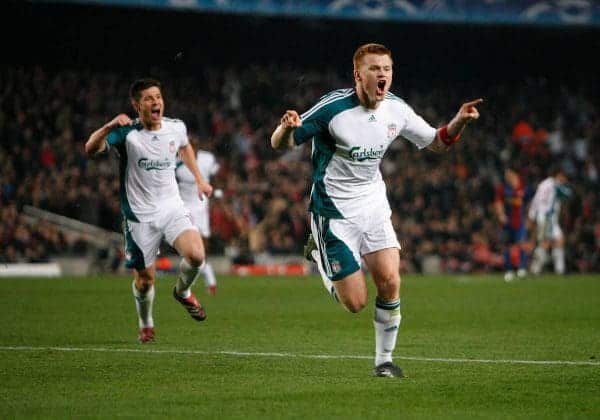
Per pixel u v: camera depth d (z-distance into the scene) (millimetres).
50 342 17531
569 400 11820
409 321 21891
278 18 62062
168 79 57156
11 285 32375
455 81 65500
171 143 17797
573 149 56719
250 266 44094
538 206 41031
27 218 43125
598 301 27391
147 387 12672
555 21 51281
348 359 15359
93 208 43531
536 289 32188
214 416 10789
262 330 19781
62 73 54562
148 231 17766
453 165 52875
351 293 13719
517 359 15477
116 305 25094
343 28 63281
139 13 60156
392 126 13695
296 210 45719
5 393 12219
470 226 47531
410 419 10656
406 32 63719
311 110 13547
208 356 15680
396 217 47875
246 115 55312
